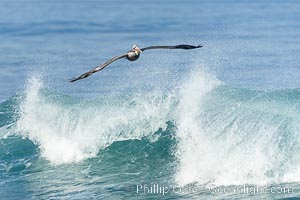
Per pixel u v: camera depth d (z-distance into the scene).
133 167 55.72
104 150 59.25
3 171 56.31
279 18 184.62
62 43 143.75
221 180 50.25
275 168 50.47
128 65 99.88
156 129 58.53
